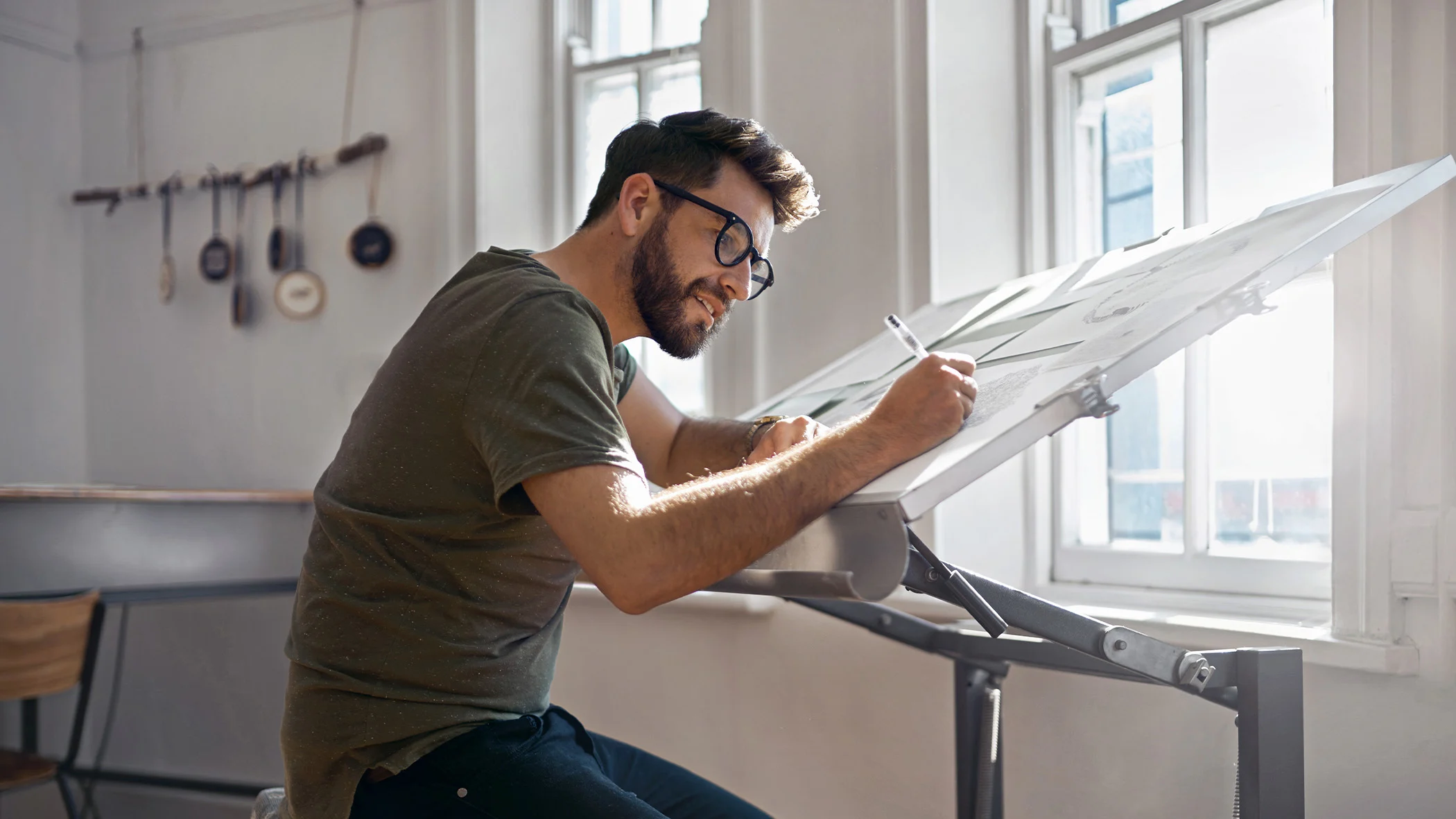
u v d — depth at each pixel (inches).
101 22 131.3
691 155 47.3
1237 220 47.4
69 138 131.5
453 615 41.9
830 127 90.7
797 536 38.4
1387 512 55.7
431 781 41.0
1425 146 54.6
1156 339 34.7
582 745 45.7
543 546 42.8
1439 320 53.9
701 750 90.4
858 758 82.9
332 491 44.1
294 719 42.8
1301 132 69.2
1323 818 58.2
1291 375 69.9
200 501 99.3
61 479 129.6
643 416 61.7
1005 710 74.4
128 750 124.5
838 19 90.7
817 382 66.8
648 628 93.2
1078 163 85.5
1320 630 60.5
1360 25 57.0
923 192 84.9
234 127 125.1
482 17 109.6
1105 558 81.1
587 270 48.7
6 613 81.4
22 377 127.1
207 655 121.3
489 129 109.8
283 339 121.7
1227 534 74.2
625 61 108.8
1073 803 70.8
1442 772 53.5
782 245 92.4
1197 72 75.6
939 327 62.6
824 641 85.0
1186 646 64.6
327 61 120.3
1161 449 79.6
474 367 40.3
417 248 114.7
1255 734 42.9
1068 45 86.0
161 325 127.9
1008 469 85.2
